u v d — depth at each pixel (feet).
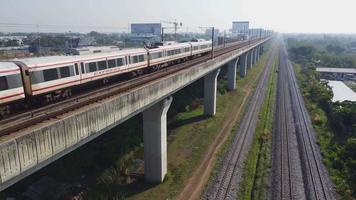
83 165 105.91
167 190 94.32
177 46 160.04
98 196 89.71
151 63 129.18
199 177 100.78
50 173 100.48
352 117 157.17
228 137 135.23
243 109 181.68
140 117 147.13
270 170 104.99
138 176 103.40
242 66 294.05
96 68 92.27
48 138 47.96
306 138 135.85
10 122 51.44
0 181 40.86
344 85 307.78
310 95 224.94
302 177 100.42
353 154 116.37
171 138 135.23
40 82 70.90
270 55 520.83
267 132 140.87
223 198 88.38
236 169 105.60
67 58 81.66
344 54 540.11
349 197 88.84
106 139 121.90
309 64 396.78
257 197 88.48
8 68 62.03
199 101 195.93
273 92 231.71
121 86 80.59
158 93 86.33
